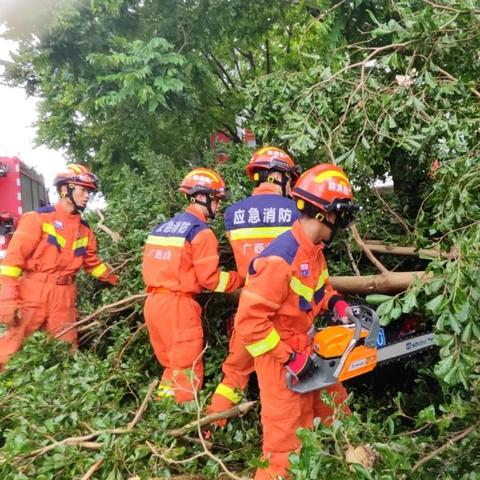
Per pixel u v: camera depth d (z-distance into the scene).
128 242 4.30
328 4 4.56
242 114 4.49
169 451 2.26
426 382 3.21
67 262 3.88
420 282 1.88
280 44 6.36
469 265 1.74
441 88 2.76
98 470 2.26
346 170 3.24
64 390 2.65
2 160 9.50
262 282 2.21
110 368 3.21
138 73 4.74
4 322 3.65
